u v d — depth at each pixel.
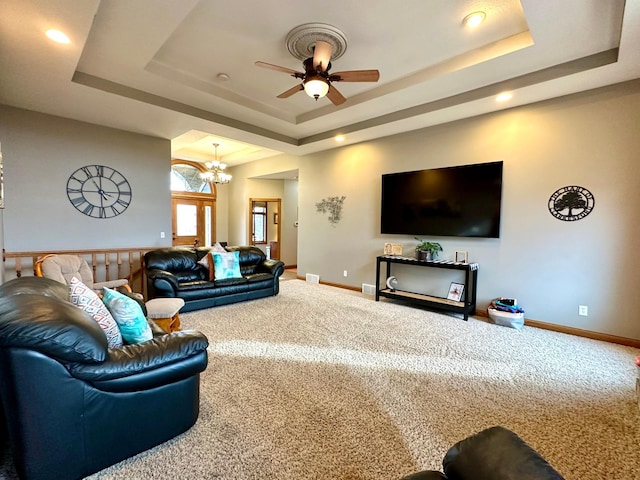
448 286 4.53
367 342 3.20
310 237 6.52
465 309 3.95
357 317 4.05
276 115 4.49
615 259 3.26
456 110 3.92
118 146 4.72
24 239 4.04
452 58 3.12
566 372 2.58
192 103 3.96
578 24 2.38
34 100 3.61
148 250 4.93
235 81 3.60
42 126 4.09
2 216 3.60
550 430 1.86
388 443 1.74
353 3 2.32
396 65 3.25
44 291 1.76
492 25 2.59
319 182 6.30
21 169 3.98
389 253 5.00
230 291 4.59
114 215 4.74
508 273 3.96
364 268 5.55
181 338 1.78
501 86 3.38
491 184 3.99
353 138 5.25
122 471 1.52
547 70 3.08
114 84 3.39
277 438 1.76
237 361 2.74
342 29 2.63
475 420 1.95
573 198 3.47
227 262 4.80
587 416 2.00
